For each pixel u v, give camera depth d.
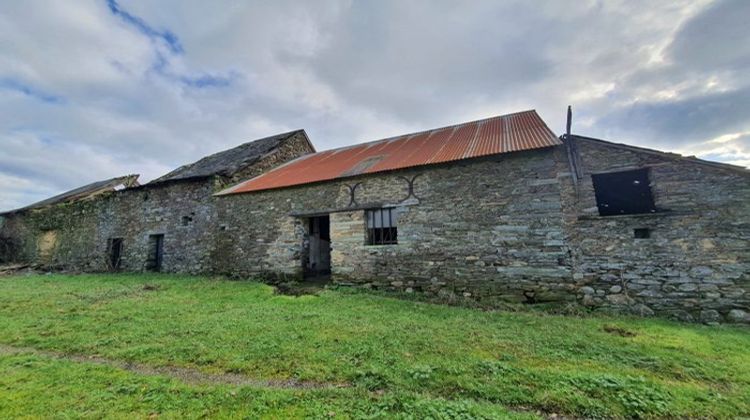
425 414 2.51
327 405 2.68
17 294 7.52
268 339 4.25
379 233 8.25
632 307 5.77
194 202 11.69
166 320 5.25
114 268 13.33
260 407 2.64
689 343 4.12
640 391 2.84
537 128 8.10
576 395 2.79
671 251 5.69
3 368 3.45
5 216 17.89
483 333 4.49
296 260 9.38
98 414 2.55
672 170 5.86
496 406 2.68
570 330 4.65
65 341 4.31
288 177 10.52
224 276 10.42
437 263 7.36
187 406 2.68
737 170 5.34
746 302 5.18
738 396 2.83
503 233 6.82
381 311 5.82
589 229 6.24
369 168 8.63
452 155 7.69
